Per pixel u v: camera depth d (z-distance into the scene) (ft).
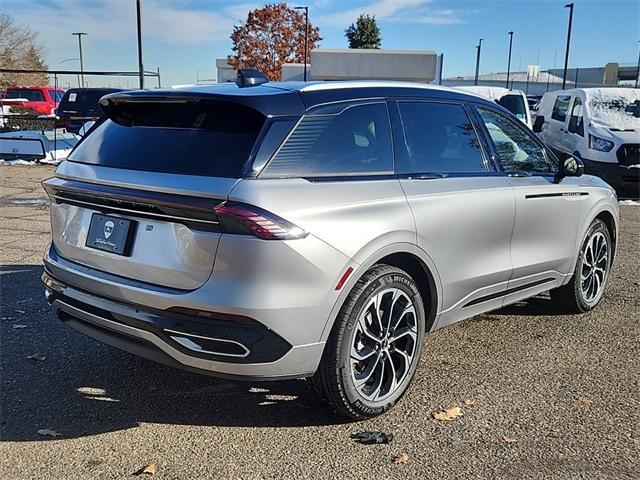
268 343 9.28
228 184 9.18
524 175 14.47
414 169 11.85
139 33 57.62
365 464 9.61
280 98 10.29
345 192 10.25
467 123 13.50
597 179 17.49
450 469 9.50
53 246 11.77
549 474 9.42
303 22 157.58
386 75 115.34
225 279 9.13
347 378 10.30
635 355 14.16
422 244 11.36
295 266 9.29
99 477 9.16
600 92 43.21
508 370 13.23
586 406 11.62
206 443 10.15
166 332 9.48
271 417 11.03
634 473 9.49
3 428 10.46
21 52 148.56
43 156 50.16
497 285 13.65
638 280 20.72
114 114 11.98
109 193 10.01
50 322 15.38
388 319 10.97
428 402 11.69
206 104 10.46
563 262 15.70
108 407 11.30
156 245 9.67
